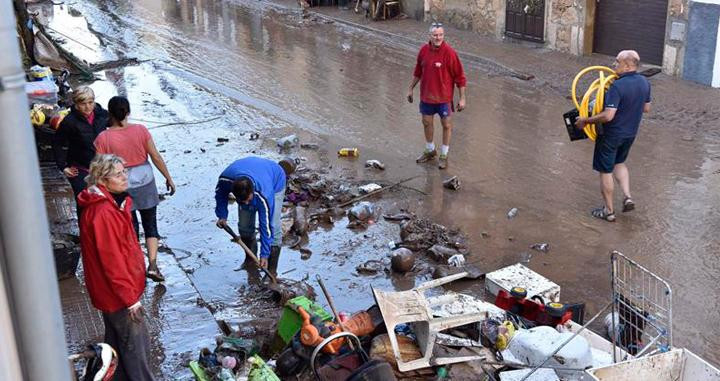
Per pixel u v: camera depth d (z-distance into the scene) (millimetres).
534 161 10227
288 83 14156
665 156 10211
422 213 8719
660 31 13898
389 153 10609
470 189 9367
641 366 4750
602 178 8344
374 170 9977
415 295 5391
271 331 6043
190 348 5883
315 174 9617
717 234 8008
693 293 6871
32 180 2033
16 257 2039
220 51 16688
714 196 8961
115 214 4645
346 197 9016
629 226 8273
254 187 6742
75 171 7160
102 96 13344
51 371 2133
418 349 5375
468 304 5953
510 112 12320
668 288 5027
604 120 8031
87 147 7090
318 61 15805
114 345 4961
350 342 5301
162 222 8477
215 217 8617
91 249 4688
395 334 5445
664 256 7570
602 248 7801
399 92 13539
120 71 15016
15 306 2072
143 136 6707
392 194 9242
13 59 1964
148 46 17172
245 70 15086
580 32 15078
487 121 11906
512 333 5574
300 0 20984
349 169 10023
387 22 19031
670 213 8547
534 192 9234
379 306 5254
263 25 19438
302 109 12594
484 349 5449
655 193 9078
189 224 8438
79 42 17562
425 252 7805
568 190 9273
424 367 5223
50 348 2119
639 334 5547
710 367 4699
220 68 15250
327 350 5258
